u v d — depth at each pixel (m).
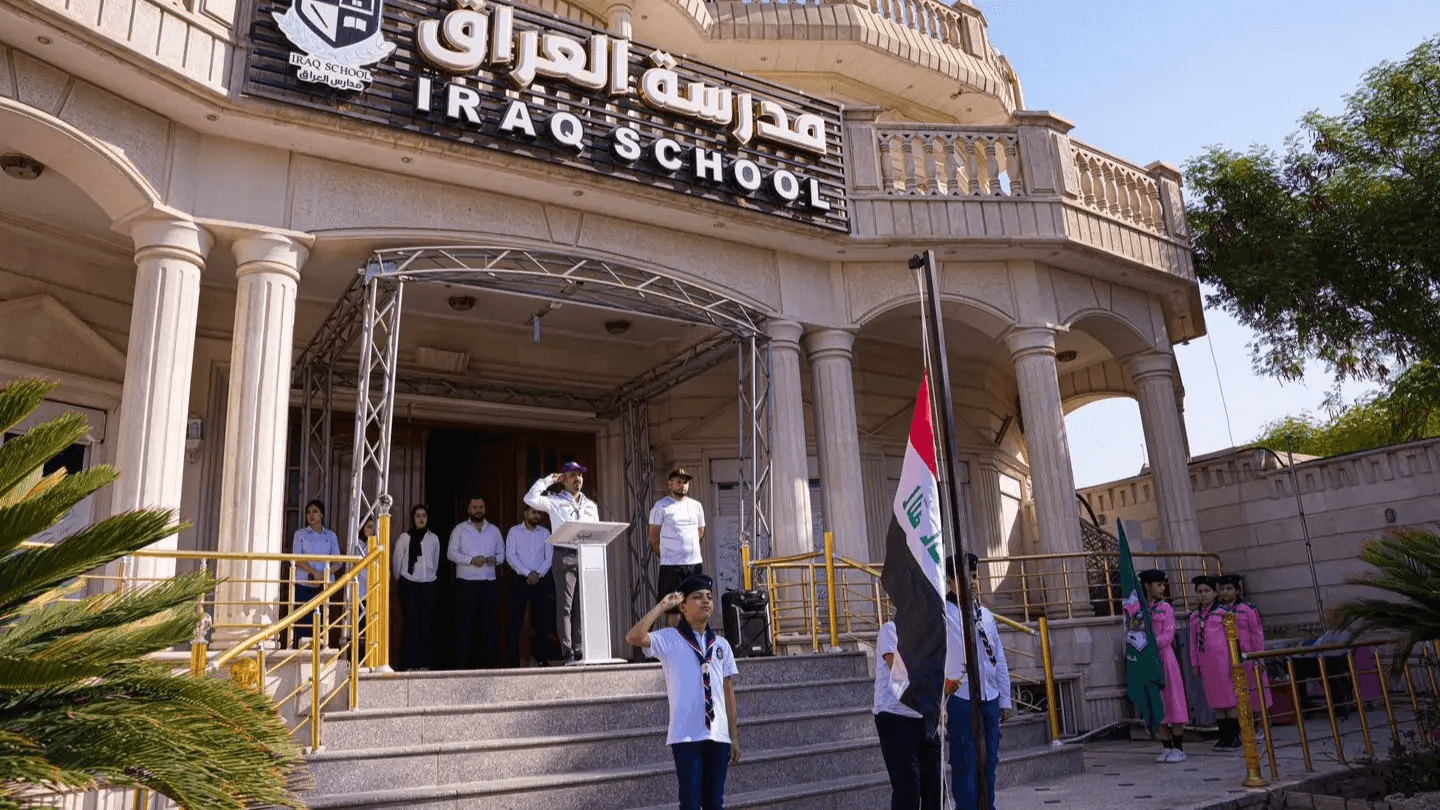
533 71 10.33
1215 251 17.31
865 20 16.98
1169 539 14.28
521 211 10.77
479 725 7.11
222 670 7.71
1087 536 16.44
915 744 5.96
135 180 8.66
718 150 11.54
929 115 18.88
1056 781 8.43
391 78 9.72
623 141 10.71
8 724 3.91
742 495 11.60
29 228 10.73
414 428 13.91
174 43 8.59
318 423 12.61
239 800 3.90
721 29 16.31
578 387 14.93
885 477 15.77
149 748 3.80
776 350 12.20
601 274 11.12
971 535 16.27
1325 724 11.82
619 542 14.66
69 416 4.52
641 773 6.82
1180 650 11.73
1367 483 15.46
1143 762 9.45
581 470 9.53
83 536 4.18
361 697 7.15
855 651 9.77
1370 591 14.80
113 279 11.54
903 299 12.96
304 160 9.71
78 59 8.17
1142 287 14.88
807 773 7.54
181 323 8.83
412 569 11.70
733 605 10.38
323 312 12.78
